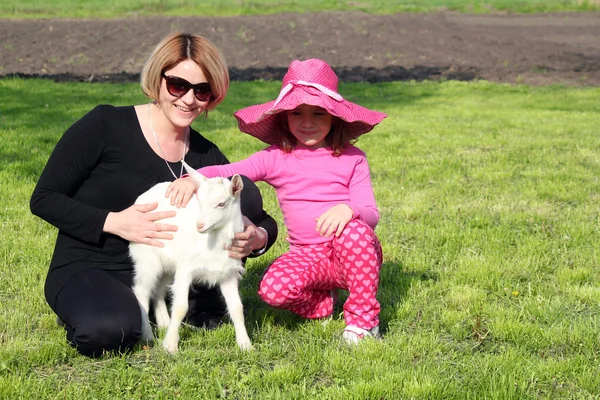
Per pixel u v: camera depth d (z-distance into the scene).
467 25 25.39
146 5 26.95
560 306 4.43
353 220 3.70
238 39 20.97
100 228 3.64
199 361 3.57
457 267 5.21
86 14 24.98
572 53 20.58
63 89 13.75
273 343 3.81
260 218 4.04
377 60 19.48
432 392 3.24
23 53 18.45
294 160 3.96
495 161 8.83
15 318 4.07
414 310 4.34
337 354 3.60
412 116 12.39
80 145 3.74
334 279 3.91
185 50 3.70
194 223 3.54
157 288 3.96
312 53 19.83
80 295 3.58
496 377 3.43
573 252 5.53
